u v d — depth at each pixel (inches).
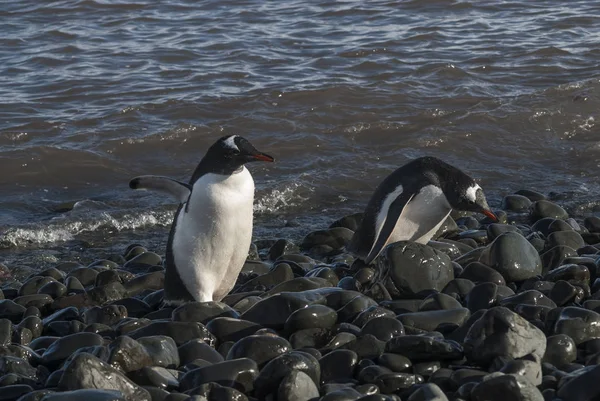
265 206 608.7
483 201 457.1
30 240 566.9
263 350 322.3
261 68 861.8
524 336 312.3
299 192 626.2
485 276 403.2
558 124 741.3
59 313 408.2
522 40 940.6
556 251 426.3
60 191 643.5
